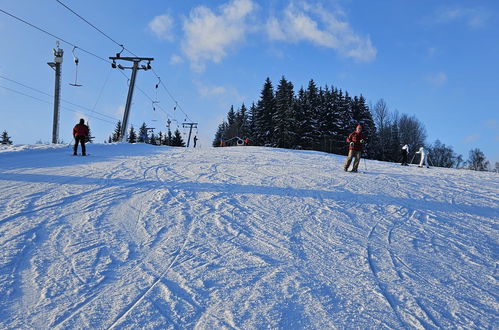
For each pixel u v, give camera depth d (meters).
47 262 4.54
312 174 12.90
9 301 3.68
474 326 3.79
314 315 3.76
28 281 4.08
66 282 4.11
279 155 21.77
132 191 8.40
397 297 4.28
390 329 3.61
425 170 18.72
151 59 30.59
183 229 6.05
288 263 4.99
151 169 12.04
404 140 74.12
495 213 8.77
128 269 4.52
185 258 4.93
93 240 5.32
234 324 3.50
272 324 3.54
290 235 6.12
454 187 12.24
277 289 4.23
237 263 4.87
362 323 3.68
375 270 5.00
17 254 4.66
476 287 4.73
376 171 16.00
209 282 4.30
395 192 10.45
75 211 6.54
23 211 6.29
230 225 6.41
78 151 16.58
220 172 12.25
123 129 30.50
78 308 3.63
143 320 3.48
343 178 12.36
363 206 8.48
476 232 7.13
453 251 5.99
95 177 9.80
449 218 8.02
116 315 3.54
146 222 6.29
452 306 4.18
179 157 16.78
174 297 3.92
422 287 4.60
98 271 4.40
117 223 6.11
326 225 6.84
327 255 5.39
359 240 6.17
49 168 10.89
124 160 14.19
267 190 9.50
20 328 3.27
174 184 9.56
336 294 4.23
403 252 5.76
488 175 17.14
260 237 5.93
